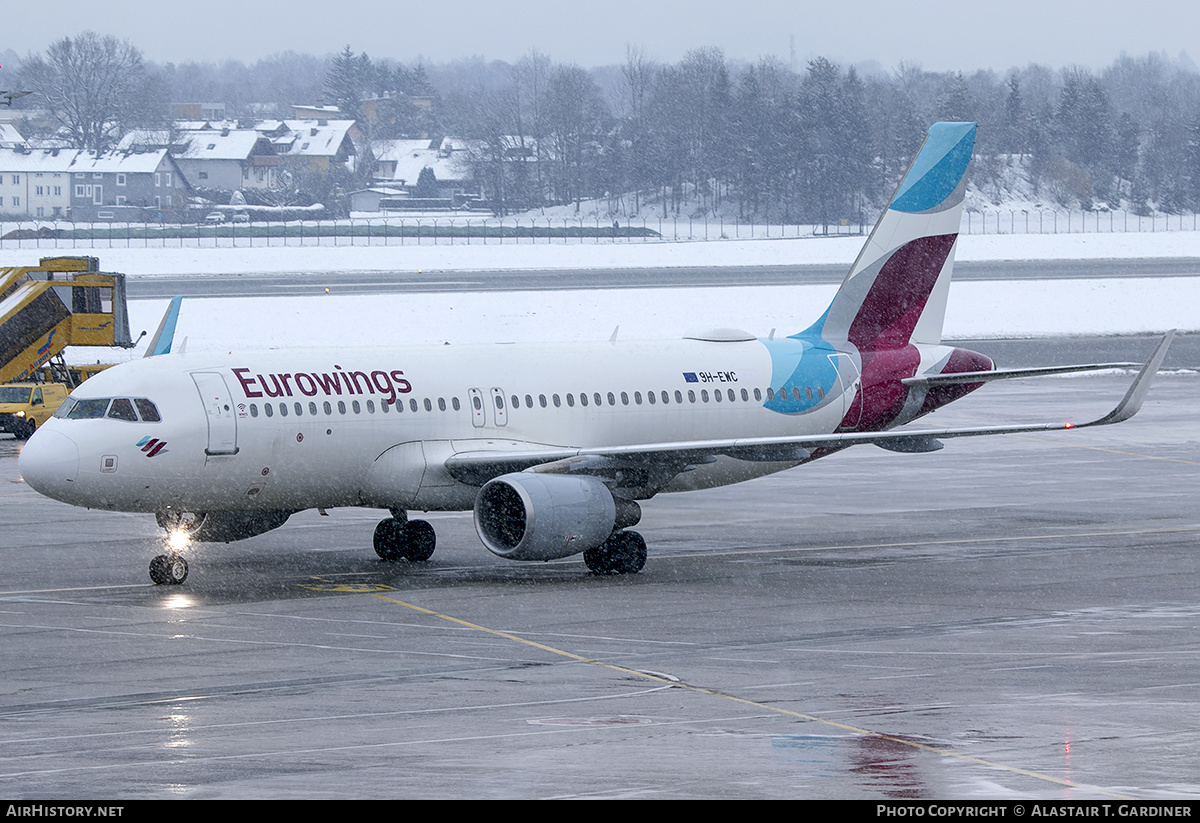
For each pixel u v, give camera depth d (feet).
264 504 417.28
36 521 510.17
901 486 599.57
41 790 203.51
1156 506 548.31
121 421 389.60
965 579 407.03
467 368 444.96
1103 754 220.84
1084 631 334.44
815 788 201.05
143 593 385.70
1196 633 331.57
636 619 351.46
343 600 376.48
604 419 463.01
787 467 506.07
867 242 516.73
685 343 495.41
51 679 286.87
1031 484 604.90
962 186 528.63
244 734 240.32
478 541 479.82
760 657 306.55
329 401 414.62
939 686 275.80
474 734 238.89
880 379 515.50
